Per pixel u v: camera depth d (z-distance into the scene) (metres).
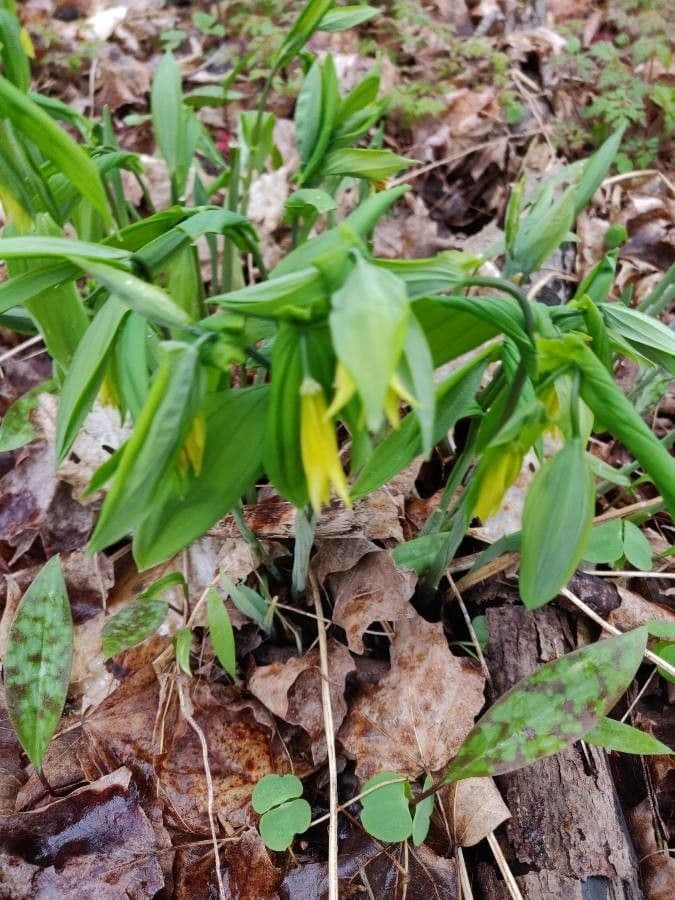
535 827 0.25
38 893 0.25
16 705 0.25
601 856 0.24
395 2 0.62
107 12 0.66
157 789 0.28
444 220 0.54
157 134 0.31
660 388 0.33
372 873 0.26
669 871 0.26
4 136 0.22
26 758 0.29
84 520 0.36
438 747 0.28
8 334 0.44
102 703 0.29
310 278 0.13
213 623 0.25
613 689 0.22
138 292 0.15
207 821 0.27
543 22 0.69
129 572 0.34
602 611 0.31
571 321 0.19
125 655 0.31
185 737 0.29
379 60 0.26
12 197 0.23
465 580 0.31
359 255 0.13
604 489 0.35
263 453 0.16
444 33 0.61
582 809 0.25
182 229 0.19
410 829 0.23
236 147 0.30
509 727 0.22
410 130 0.57
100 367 0.19
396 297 0.13
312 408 0.14
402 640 0.30
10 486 0.37
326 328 0.14
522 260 0.26
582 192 0.27
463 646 0.31
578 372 0.16
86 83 0.60
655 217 0.52
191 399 0.14
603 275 0.23
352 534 0.32
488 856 0.26
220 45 0.64
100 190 0.19
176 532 0.16
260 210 0.49
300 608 0.32
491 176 0.55
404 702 0.29
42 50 0.61
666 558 0.35
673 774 0.29
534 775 0.26
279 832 0.24
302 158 0.28
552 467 0.17
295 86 0.56
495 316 0.16
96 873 0.26
